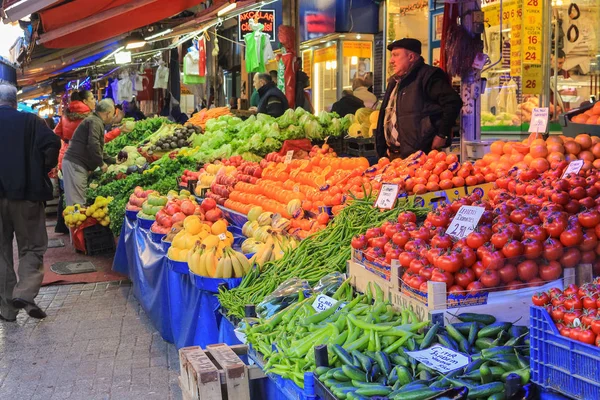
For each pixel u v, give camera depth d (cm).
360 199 527
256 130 1010
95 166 1166
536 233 323
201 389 349
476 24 659
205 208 694
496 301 322
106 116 1159
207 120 1287
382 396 278
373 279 384
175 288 562
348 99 1061
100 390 527
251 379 360
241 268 486
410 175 550
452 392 261
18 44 1025
